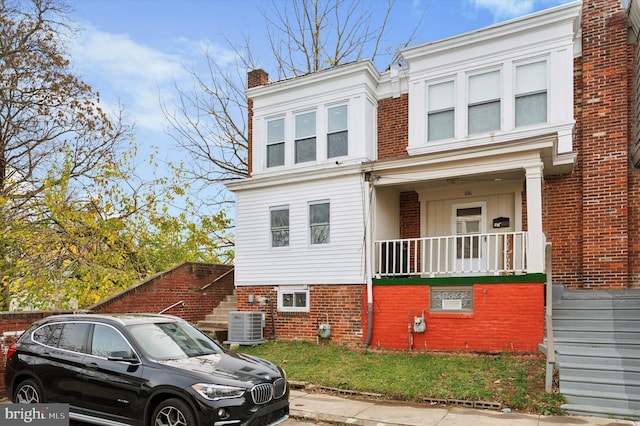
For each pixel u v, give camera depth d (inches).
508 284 405.1
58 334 279.4
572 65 452.1
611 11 454.6
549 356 310.2
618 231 434.6
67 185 649.0
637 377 303.0
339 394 346.3
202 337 293.1
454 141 494.6
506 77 475.8
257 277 554.9
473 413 291.0
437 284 438.0
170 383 229.6
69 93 739.4
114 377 245.1
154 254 722.2
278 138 589.3
